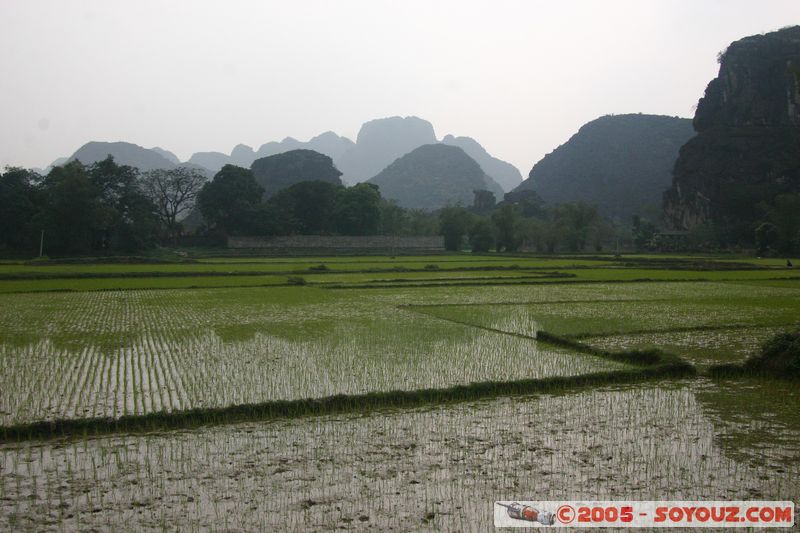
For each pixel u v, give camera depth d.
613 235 117.25
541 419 9.84
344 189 104.31
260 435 9.08
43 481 7.33
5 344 16.11
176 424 9.58
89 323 20.25
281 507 6.63
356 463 7.91
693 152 134.00
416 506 6.66
